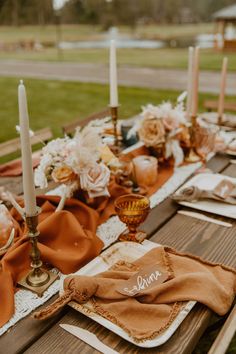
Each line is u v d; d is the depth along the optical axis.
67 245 1.25
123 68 11.50
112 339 0.92
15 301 1.04
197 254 1.25
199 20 47.41
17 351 0.90
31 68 12.35
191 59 1.90
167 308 0.96
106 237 1.34
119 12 43.12
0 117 6.35
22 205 1.47
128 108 6.55
